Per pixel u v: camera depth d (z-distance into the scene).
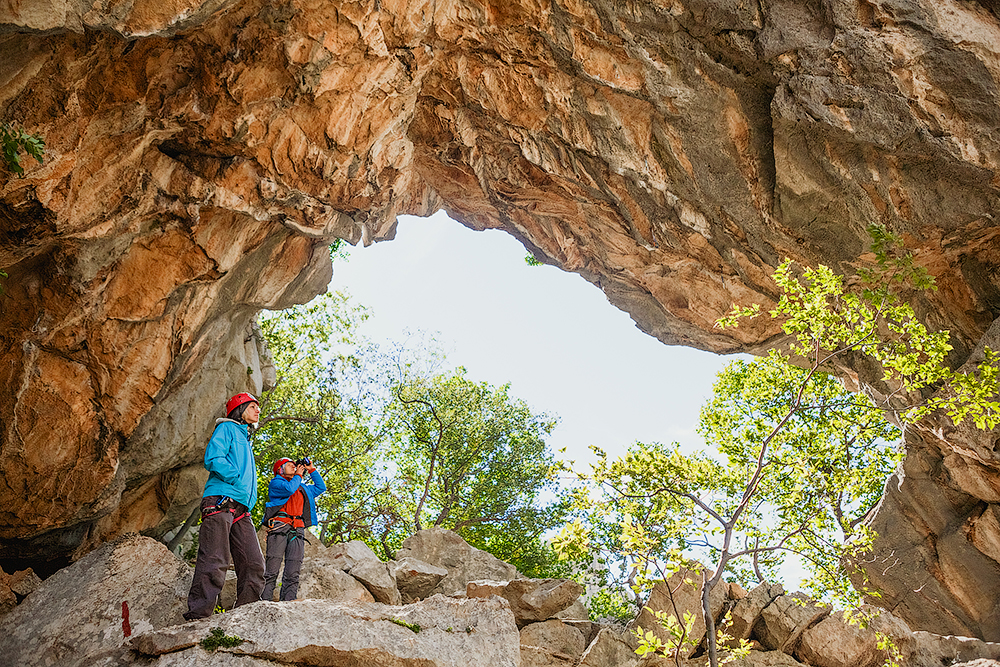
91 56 8.05
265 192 9.98
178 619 7.26
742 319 13.45
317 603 6.64
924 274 9.91
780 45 10.12
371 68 9.55
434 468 21.30
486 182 12.77
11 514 10.10
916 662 9.72
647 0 10.06
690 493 8.48
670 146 11.13
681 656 8.02
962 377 9.27
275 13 8.70
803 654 9.77
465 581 12.66
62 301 9.66
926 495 12.93
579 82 10.91
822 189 10.63
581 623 10.94
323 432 18.47
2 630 7.21
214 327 11.69
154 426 11.30
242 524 7.04
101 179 8.91
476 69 10.91
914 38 9.88
